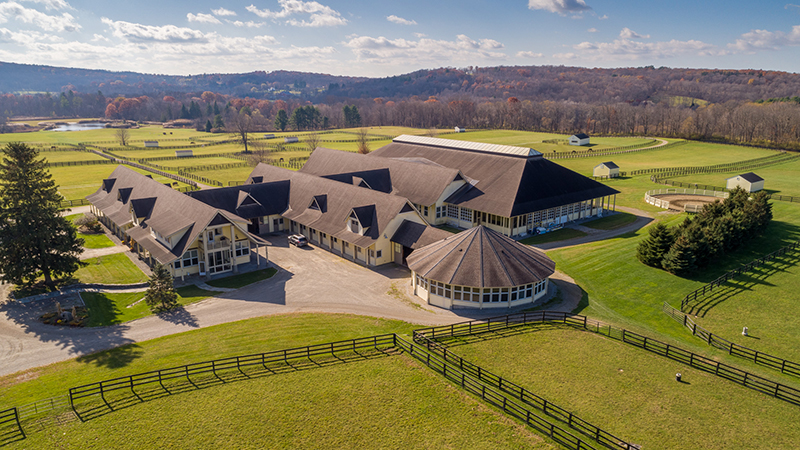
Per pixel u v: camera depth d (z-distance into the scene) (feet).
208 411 95.55
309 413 94.58
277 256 201.57
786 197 277.64
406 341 123.75
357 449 84.43
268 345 123.24
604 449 81.76
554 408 93.86
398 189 260.21
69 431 89.40
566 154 481.87
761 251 187.21
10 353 121.19
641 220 244.42
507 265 144.05
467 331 128.88
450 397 98.78
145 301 155.12
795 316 135.85
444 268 146.00
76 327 135.95
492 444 84.33
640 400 96.94
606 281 163.73
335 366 112.16
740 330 129.29
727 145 537.65
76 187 353.51
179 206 193.57
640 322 134.41
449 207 250.78
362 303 151.64
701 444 83.87
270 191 242.17
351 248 197.77
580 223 244.22
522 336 125.39
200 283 171.42
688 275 166.81
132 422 92.07
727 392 100.01
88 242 221.66
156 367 112.47
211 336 129.29
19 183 160.66
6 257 156.87
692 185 325.42
